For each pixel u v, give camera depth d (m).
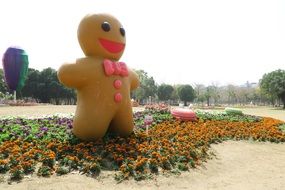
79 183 7.07
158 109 19.23
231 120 17.67
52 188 6.70
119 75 10.36
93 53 10.27
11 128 11.78
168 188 7.34
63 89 57.81
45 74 57.72
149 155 8.94
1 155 8.30
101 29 10.13
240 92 88.44
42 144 9.49
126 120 10.70
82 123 9.99
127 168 7.85
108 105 10.02
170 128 13.12
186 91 73.50
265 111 42.50
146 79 68.44
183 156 9.08
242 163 10.11
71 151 8.99
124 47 10.77
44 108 34.59
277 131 14.84
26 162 7.47
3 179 6.97
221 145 12.02
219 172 8.99
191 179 8.03
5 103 45.28
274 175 9.02
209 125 14.76
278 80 59.56
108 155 8.77
